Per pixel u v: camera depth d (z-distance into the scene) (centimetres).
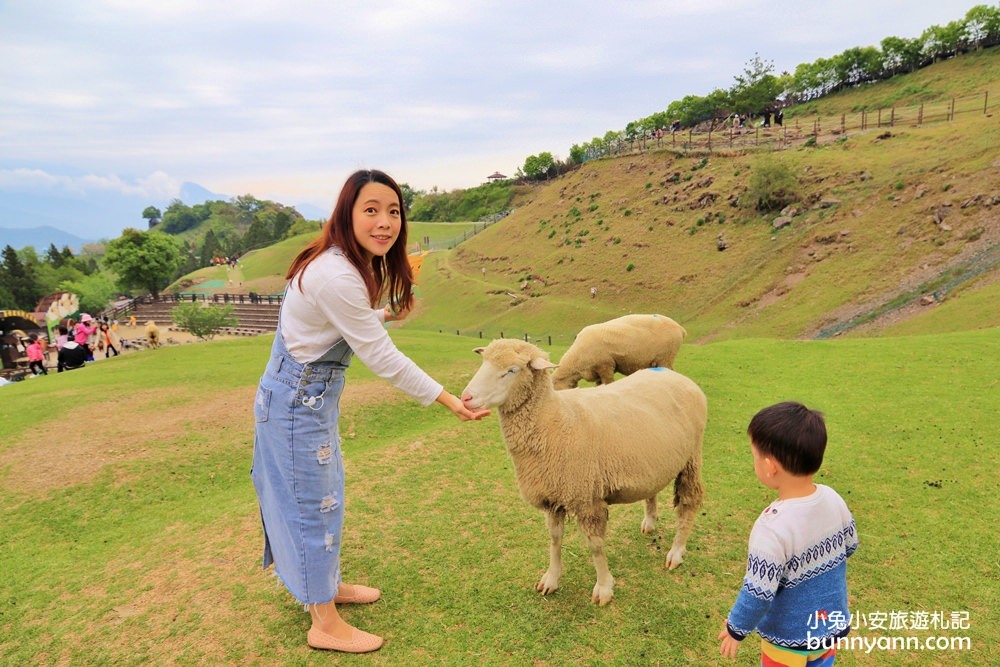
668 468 436
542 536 533
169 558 513
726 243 4931
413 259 357
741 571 470
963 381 941
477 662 368
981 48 7681
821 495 258
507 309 5312
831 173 4931
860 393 937
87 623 420
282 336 325
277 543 354
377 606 425
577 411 411
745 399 966
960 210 3709
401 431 1004
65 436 934
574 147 11688
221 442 923
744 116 8056
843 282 3681
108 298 8081
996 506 548
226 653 377
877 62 8619
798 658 265
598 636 392
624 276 5203
